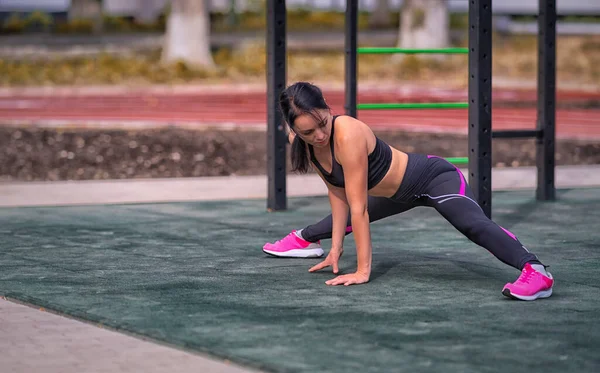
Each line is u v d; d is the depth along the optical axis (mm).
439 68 35125
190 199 11820
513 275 7355
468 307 6305
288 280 7184
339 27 50844
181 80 31297
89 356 5230
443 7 36938
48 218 10312
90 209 10984
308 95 6391
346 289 6863
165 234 9328
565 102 25375
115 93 28453
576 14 55156
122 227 9734
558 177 13742
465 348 5320
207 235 9273
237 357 5117
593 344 5410
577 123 21125
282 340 5473
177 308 6270
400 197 6930
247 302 6445
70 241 8922
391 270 7555
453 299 6539
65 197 11938
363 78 32250
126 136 18109
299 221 10188
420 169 6852
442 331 5680
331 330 5699
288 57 37281
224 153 16625
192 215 10562
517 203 11391
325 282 7102
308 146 6812
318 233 7941
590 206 11102
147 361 5137
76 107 24375
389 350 5277
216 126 19656
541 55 11508
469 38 9766
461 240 8961
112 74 32344
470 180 9867
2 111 23328
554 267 7695
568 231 9445
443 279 7219
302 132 6484
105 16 51031
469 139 9859
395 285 6996
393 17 52844
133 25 49438
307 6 58531
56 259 8047
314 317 6020
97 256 8180
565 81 31250
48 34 45719
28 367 5031
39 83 30781
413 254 8258
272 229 9664
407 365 5004
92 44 42125
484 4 9688
